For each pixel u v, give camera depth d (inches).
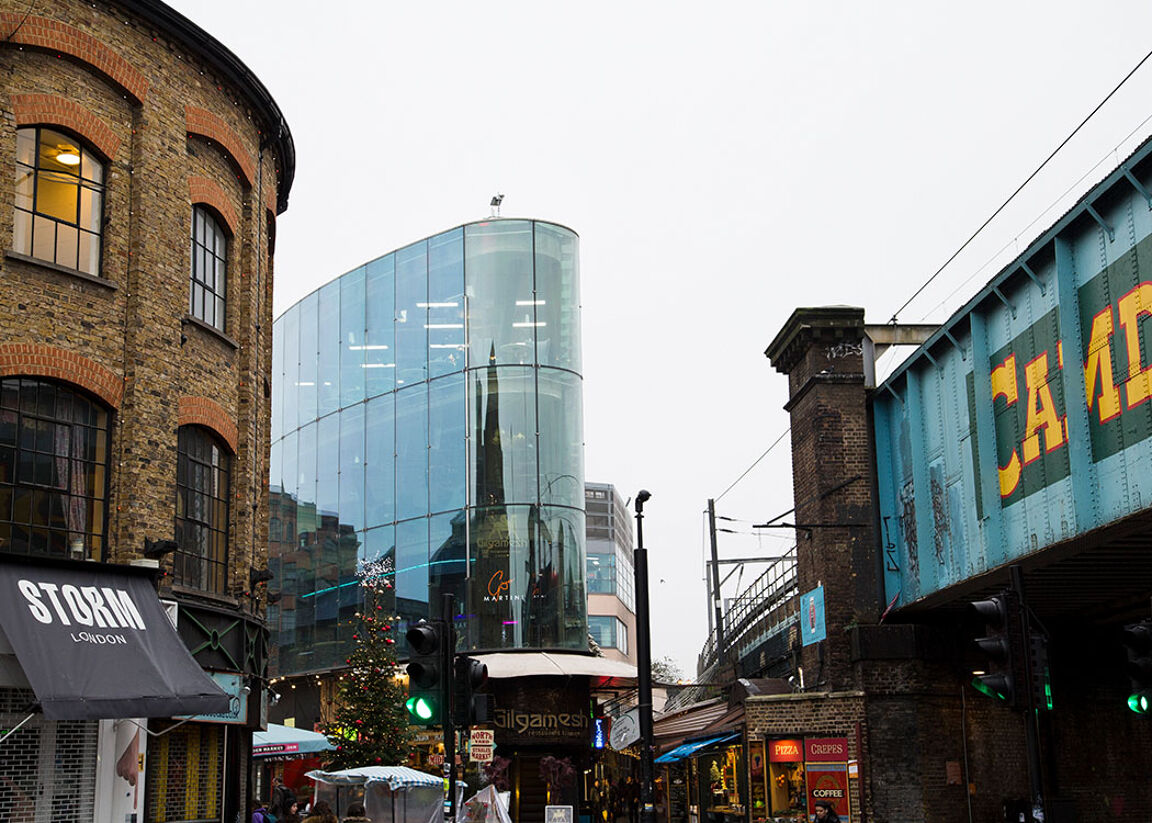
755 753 1132.5
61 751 621.3
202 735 746.8
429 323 1646.2
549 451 1551.4
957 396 973.2
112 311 698.8
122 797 640.4
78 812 622.2
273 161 938.7
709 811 1293.1
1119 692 1104.8
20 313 649.0
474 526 1536.7
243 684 788.0
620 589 3501.5
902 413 1121.4
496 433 1560.0
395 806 956.0
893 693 1092.5
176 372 741.3
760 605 1551.4
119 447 690.2
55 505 657.0
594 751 1502.2
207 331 783.1
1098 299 740.7
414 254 1685.5
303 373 1860.2
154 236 729.6
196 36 775.1
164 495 714.8
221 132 813.2
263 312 931.3
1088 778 1078.4
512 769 1435.8
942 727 1087.6
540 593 1501.0
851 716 1093.1
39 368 652.1
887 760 1079.6
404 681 1419.8
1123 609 1007.6
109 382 688.4
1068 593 928.3
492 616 1497.3
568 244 1643.7
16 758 602.5
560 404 1578.5
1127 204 703.1
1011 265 839.7
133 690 592.1
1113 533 716.0
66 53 689.6
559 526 1534.2
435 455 1595.7
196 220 799.7
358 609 1637.6
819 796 1093.1
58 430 664.4
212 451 794.2
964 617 1103.6
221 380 800.9
